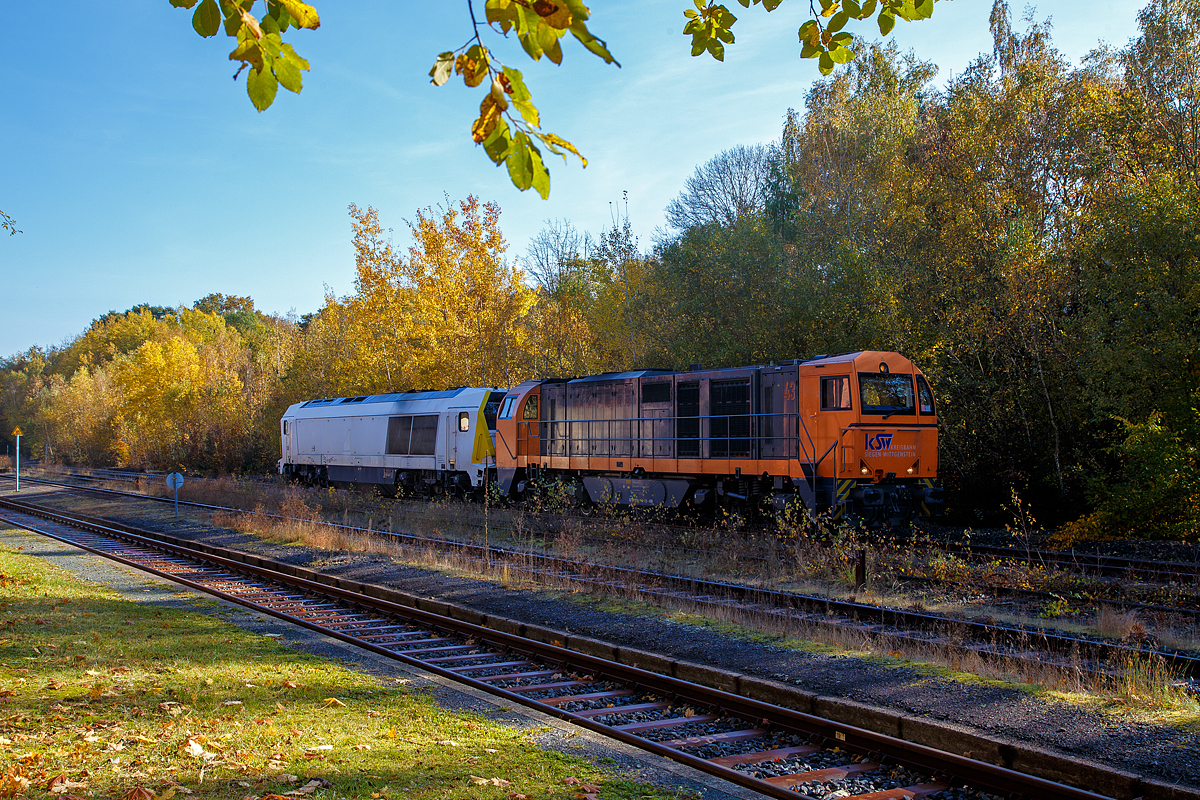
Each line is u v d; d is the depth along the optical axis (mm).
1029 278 21156
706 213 43406
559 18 2604
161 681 7531
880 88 35281
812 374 17219
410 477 29062
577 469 22828
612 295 36188
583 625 10805
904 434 17156
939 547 15922
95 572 15383
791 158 38188
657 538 17703
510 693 7902
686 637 10008
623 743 6652
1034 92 24703
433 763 5695
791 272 27062
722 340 27594
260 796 4887
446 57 2900
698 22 4809
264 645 9438
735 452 18672
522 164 2979
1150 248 18172
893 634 9703
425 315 35031
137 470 61219
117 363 69562
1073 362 20547
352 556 16922
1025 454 21547
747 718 7316
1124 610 11141
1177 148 21172
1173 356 17531
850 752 6555
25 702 6582
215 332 91188
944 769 6004
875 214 29344
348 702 7234
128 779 5023
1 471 66625
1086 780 5754
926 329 23172
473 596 12750
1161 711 7043
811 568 13867
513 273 35188
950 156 25234
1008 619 10945
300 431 34812
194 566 16797
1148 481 17000
